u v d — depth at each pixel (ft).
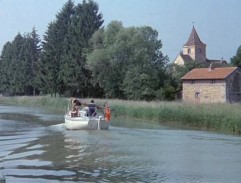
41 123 136.67
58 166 62.08
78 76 295.69
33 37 400.67
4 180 51.85
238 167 63.21
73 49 300.20
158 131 114.01
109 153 74.69
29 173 56.95
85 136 100.22
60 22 333.01
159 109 148.97
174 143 89.76
